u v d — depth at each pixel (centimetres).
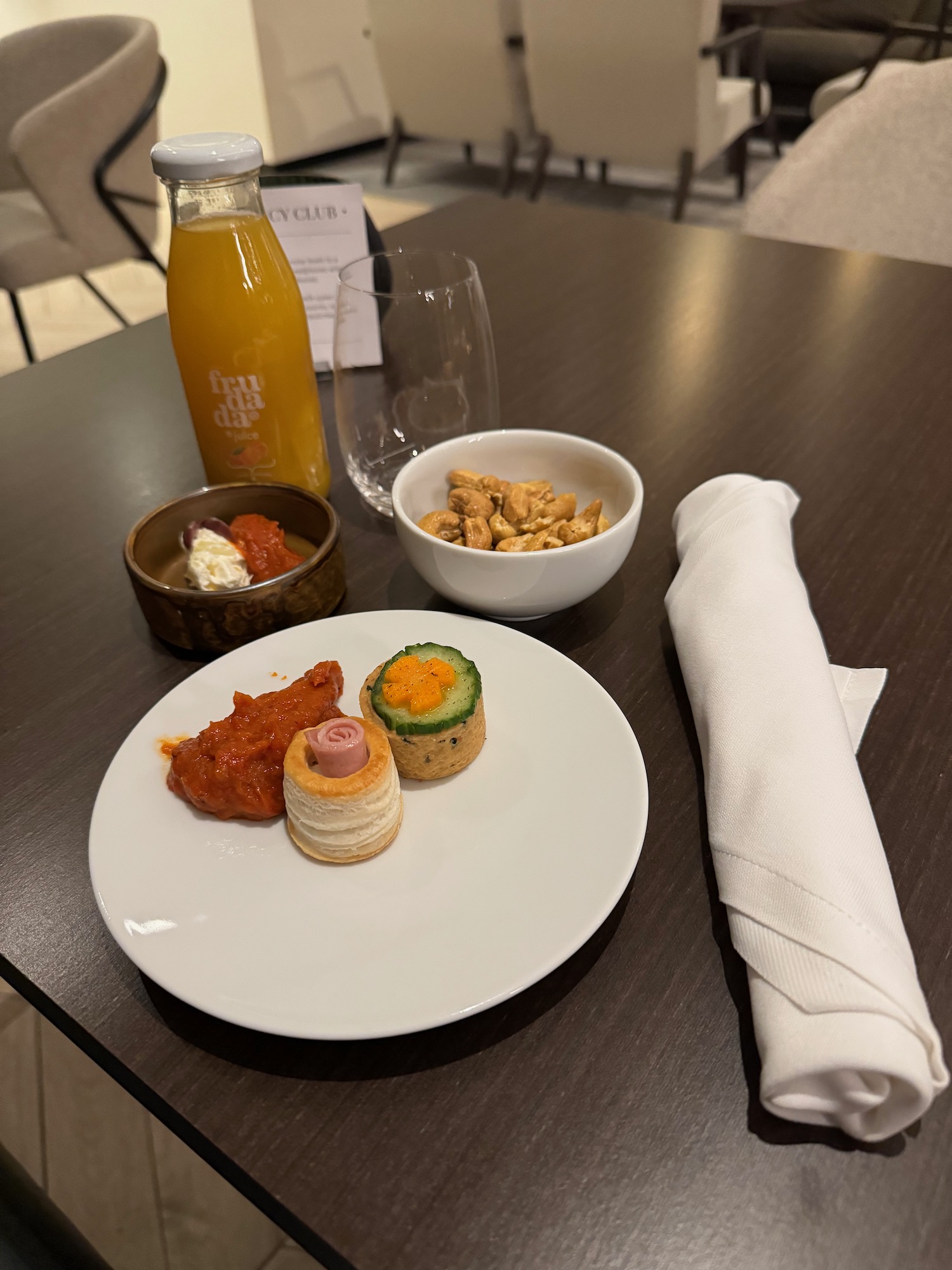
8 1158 53
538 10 311
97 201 224
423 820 48
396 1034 37
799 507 74
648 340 100
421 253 77
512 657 56
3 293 334
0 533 77
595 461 66
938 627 62
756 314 104
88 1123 111
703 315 104
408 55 367
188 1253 98
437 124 390
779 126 432
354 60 446
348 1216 35
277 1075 40
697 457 81
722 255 118
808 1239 34
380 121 474
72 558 74
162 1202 102
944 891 45
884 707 56
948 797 50
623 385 92
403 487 65
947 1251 34
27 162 209
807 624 54
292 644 58
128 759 50
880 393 88
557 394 92
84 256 228
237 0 388
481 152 467
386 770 45
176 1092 39
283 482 73
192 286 65
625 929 45
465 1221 35
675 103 308
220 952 41
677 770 53
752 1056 40
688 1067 39
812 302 106
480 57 345
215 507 68
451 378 75
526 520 64
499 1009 42
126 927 42
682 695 58
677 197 331
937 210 122
